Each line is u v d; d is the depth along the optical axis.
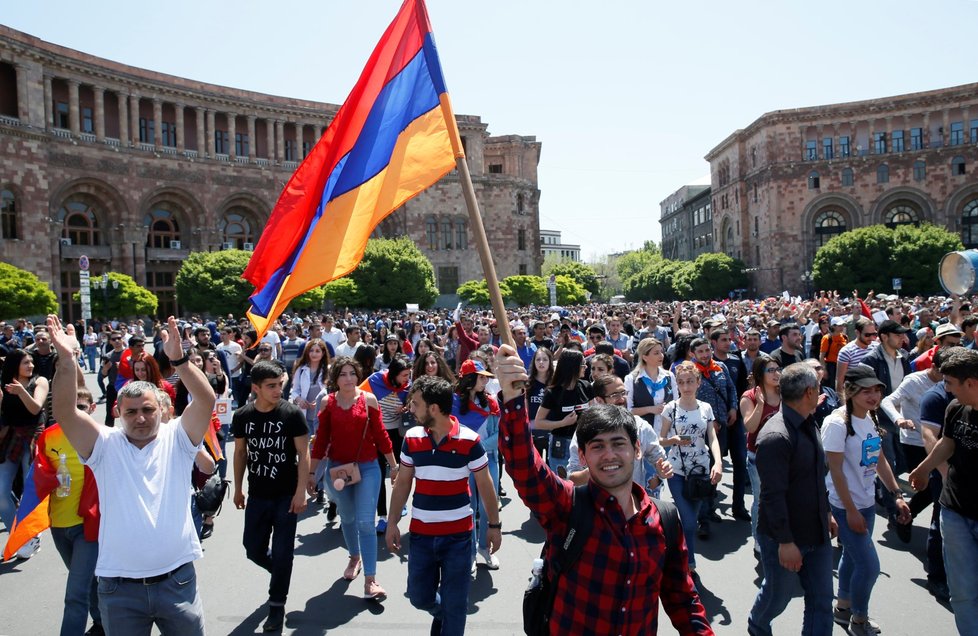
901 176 84.88
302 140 83.19
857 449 6.95
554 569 4.14
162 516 5.34
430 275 73.94
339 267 6.84
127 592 5.20
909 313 24.52
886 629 7.11
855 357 12.21
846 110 87.44
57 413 5.16
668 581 4.28
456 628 6.30
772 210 90.44
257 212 79.06
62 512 6.84
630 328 23.72
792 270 89.50
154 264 71.00
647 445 7.80
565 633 4.07
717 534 10.36
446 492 6.52
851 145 87.69
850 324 16.11
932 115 83.94
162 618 5.33
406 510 11.94
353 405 8.50
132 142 68.62
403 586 8.67
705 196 120.44
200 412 5.64
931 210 83.50
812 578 5.97
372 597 8.12
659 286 111.69
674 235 146.00
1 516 9.95
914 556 9.22
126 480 5.34
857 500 6.98
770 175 90.62
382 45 6.95
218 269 60.25
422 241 90.19
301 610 7.93
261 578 8.92
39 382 10.32
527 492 4.10
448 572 6.43
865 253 71.94
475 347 16.02
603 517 4.09
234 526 11.24
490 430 9.87
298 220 7.14
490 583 8.66
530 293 77.12
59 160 62.19
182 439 5.62
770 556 6.14
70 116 63.72
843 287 73.00
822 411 9.92
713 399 10.87
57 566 9.61
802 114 89.12
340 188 7.00
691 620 4.16
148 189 69.25
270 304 7.11
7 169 56.94
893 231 73.00
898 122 85.69
